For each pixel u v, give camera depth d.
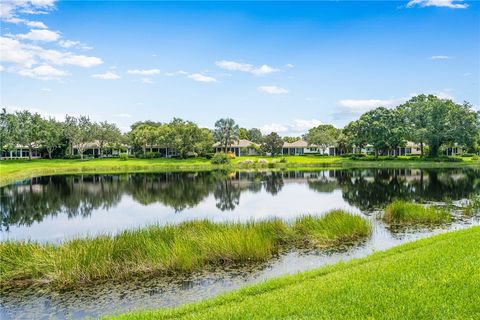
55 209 29.69
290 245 16.38
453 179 46.44
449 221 20.69
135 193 38.34
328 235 16.86
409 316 6.69
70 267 12.70
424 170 63.00
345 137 109.81
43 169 68.50
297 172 64.94
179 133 97.88
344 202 30.97
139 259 13.46
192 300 11.08
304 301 7.73
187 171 69.81
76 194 37.81
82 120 102.69
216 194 37.38
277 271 13.26
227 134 104.69
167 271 13.32
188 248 14.09
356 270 9.80
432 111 84.88
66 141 101.75
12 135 92.81
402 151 107.44
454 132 81.31
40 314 10.52
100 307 10.85
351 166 77.69
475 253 10.11
